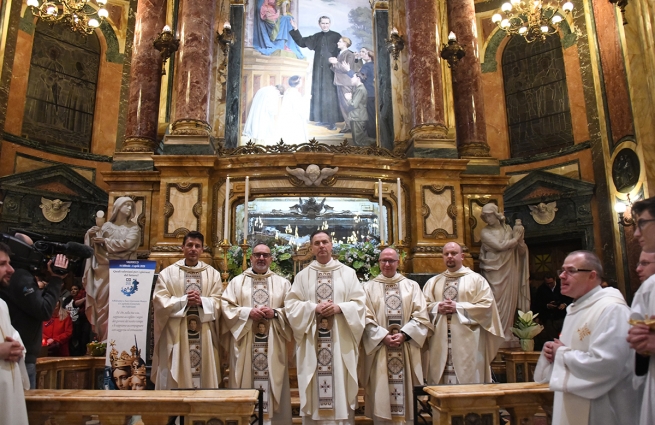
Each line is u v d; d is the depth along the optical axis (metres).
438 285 4.73
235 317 4.18
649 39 7.23
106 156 10.54
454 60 7.60
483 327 4.35
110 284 4.93
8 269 2.77
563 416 2.49
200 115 7.30
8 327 2.66
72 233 9.80
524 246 6.77
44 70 10.14
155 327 4.27
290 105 8.53
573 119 10.21
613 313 2.42
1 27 9.08
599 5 9.57
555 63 10.72
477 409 2.80
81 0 8.51
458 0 8.66
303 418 4.05
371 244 6.39
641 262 2.49
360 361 4.37
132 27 11.08
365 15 9.09
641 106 8.03
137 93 8.03
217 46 8.50
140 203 7.14
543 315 8.37
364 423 4.69
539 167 10.48
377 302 4.41
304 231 7.41
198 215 6.69
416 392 3.45
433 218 7.06
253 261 4.47
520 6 9.64
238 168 6.98
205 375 4.24
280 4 8.93
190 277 4.48
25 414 2.54
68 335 6.47
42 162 9.73
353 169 7.11
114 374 4.75
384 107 8.58
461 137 8.15
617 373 2.35
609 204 9.26
